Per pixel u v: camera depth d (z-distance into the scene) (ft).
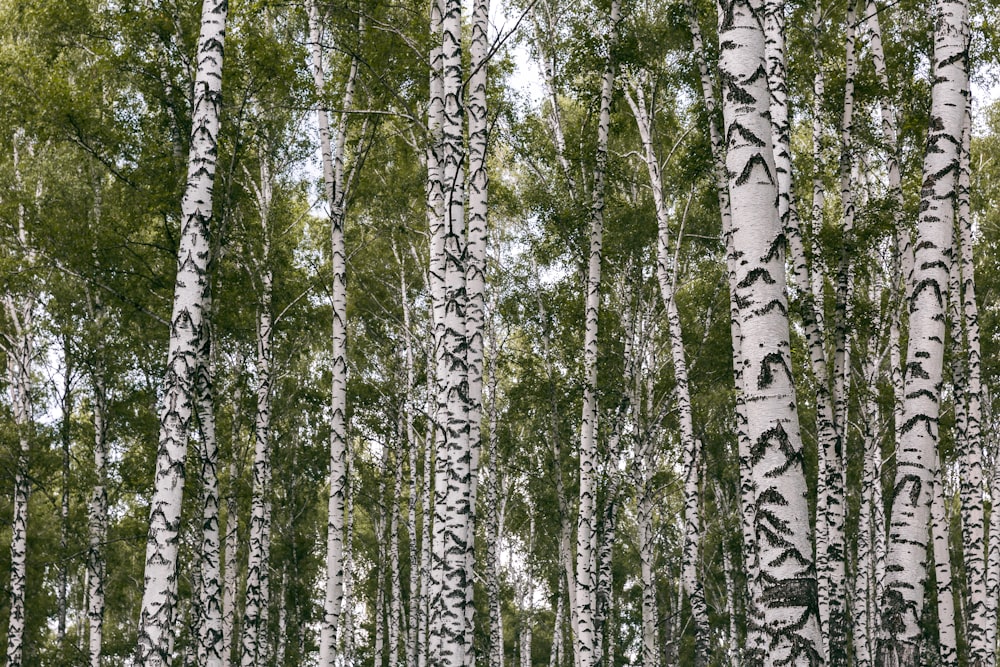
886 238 57.98
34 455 69.92
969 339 50.62
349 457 88.17
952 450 63.52
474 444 35.53
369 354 85.20
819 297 52.21
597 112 54.75
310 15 51.26
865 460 61.11
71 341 64.80
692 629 108.17
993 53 48.34
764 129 20.08
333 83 49.80
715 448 90.27
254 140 57.16
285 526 97.60
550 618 128.47
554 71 60.29
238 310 57.31
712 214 70.18
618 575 123.03
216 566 48.49
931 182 26.76
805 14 53.42
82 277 52.49
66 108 49.37
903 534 25.34
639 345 68.74
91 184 60.95
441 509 42.14
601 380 63.05
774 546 18.38
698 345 70.23
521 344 78.43
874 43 47.93
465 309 33.50
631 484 67.82
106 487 69.92
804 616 17.90
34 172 58.85
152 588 27.63
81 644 97.19
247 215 61.93
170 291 55.47
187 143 51.83
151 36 50.01
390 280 82.33
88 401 72.43
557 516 79.71
